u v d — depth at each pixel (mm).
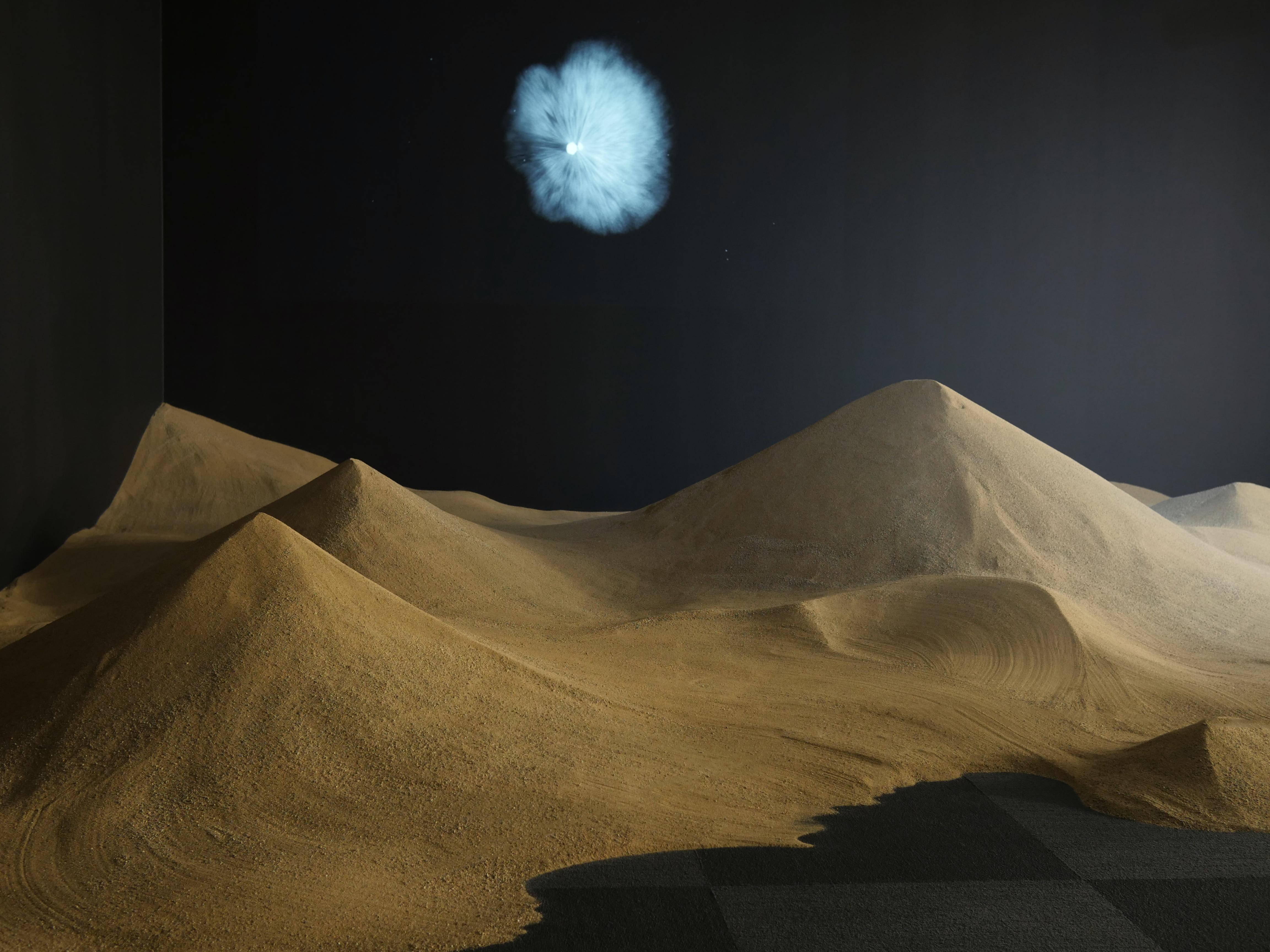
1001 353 8047
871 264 7973
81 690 2404
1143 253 7957
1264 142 7797
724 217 7883
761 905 1959
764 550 5023
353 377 7852
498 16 7621
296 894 1924
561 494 8039
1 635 3977
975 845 2240
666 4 7684
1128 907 1970
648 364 7984
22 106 4746
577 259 7867
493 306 7871
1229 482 8031
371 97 7645
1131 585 4582
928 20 7812
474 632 3801
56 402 5207
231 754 2283
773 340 8000
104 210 5953
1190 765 2508
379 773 2318
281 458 7324
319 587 2672
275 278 7738
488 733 2518
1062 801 2502
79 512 5555
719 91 7781
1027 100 7883
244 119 7594
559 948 1792
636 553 5316
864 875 2092
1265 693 3299
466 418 7945
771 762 2648
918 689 3234
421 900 1931
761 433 8055
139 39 6684
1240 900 2004
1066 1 7809
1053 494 5090
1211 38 7777
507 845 2143
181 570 2740
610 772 2484
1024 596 3777
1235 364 7953
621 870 2082
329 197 7703
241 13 7508
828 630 3760
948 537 4812
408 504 4844
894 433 5438
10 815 2133
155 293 7105
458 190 7754
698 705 3031
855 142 7879
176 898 1897
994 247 7980
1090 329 8023
